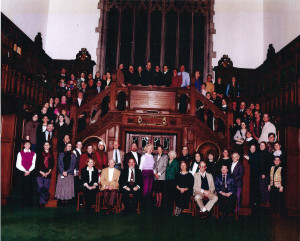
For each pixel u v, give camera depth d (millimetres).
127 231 5469
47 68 12641
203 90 10133
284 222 6379
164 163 7504
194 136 8867
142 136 9617
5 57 8258
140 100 9023
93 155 7465
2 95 7812
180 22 14086
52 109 9258
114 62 13812
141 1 14117
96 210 6852
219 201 6641
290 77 8805
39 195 7031
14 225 5590
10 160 7387
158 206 7430
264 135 8273
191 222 6223
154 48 13961
